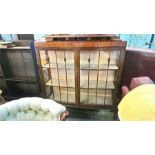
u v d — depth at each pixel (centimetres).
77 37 146
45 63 174
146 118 67
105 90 183
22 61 201
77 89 174
